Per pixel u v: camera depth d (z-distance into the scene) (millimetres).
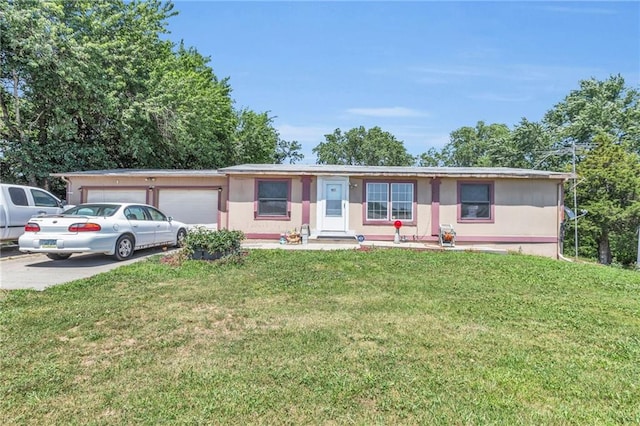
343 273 7676
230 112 28422
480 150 49031
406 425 2514
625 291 7035
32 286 6285
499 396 2908
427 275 7727
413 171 13125
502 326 4645
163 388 2936
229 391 2895
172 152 19125
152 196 13703
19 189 9742
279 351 3695
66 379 3064
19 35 13250
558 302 5930
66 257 9227
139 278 6871
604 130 25719
